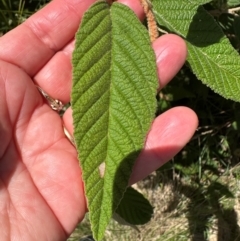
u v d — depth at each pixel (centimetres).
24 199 16
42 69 18
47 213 16
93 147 12
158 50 15
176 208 30
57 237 16
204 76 15
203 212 30
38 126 17
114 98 13
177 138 16
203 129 29
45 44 18
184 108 16
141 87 13
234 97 15
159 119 16
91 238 27
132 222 21
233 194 30
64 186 17
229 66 15
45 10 18
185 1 16
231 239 30
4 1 24
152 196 31
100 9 13
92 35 12
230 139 29
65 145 17
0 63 17
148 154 16
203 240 30
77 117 12
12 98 17
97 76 12
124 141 12
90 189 12
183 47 15
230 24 22
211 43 16
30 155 17
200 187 30
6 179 16
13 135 17
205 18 16
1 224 15
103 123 12
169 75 15
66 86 19
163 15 16
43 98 18
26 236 16
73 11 18
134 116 13
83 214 17
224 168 30
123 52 13
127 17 13
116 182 12
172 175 31
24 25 18
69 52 18
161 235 30
